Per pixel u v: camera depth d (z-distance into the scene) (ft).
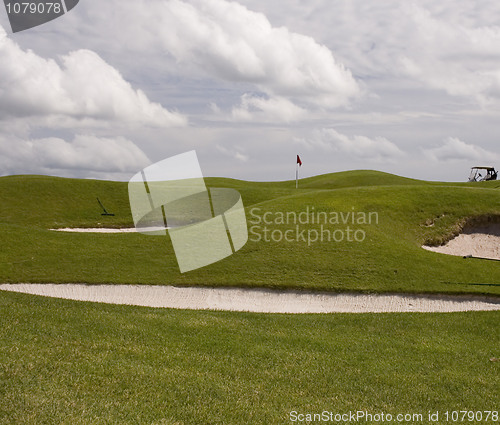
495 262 89.40
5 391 33.47
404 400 39.58
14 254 90.89
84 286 78.18
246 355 46.14
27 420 30.45
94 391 35.50
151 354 43.78
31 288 77.25
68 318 51.52
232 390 38.34
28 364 37.86
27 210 151.64
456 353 51.03
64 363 39.14
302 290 76.33
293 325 58.85
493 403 39.78
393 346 52.60
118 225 142.20
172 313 60.03
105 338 46.60
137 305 66.69
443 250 100.17
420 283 77.51
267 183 282.97
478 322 62.49
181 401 35.73
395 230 102.89
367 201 115.65
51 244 97.40
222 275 81.30
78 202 160.45
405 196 119.03
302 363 45.42
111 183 179.22
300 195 124.98
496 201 114.01
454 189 124.26
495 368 47.24
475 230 106.93
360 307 71.56
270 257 87.76
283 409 36.22
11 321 48.03
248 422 33.81
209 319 57.77
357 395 39.86
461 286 76.48
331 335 55.36
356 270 82.12
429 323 61.87
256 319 60.70
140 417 32.86
